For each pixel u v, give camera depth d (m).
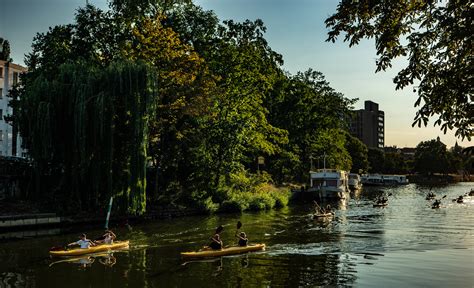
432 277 19.05
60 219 33.28
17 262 22.11
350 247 26.03
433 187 125.12
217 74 50.81
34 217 32.31
